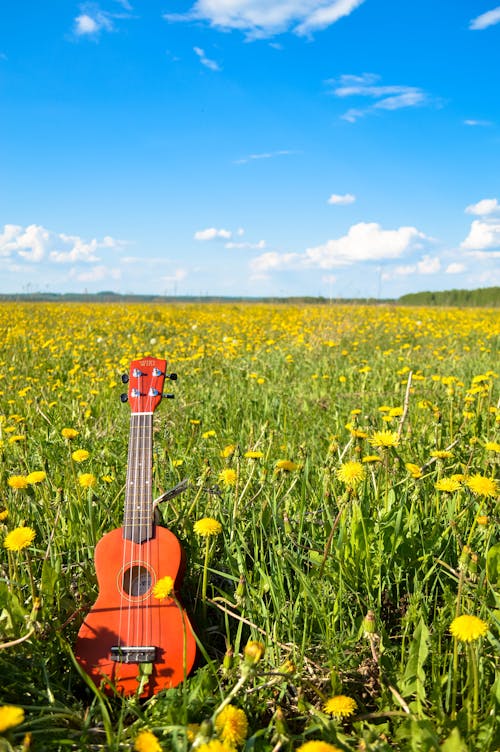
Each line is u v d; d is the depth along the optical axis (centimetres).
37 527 122
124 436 180
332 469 129
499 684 74
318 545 112
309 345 435
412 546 106
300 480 135
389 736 76
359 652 92
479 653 77
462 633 66
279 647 90
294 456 162
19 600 91
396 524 104
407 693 81
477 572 90
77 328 627
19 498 126
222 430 193
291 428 198
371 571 101
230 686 80
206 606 99
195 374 312
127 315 821
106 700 79
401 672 83
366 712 81
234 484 118
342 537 104
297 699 81
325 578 101
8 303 1166
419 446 159
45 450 156
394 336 549
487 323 690
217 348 421
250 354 425
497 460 135
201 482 125
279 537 110
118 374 293
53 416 205
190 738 65
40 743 72
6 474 143
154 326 667
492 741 70
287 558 101
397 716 78
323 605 95
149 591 87
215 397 246
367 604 97
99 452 160
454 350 429
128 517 92
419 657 80
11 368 319
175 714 72
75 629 96
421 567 104
